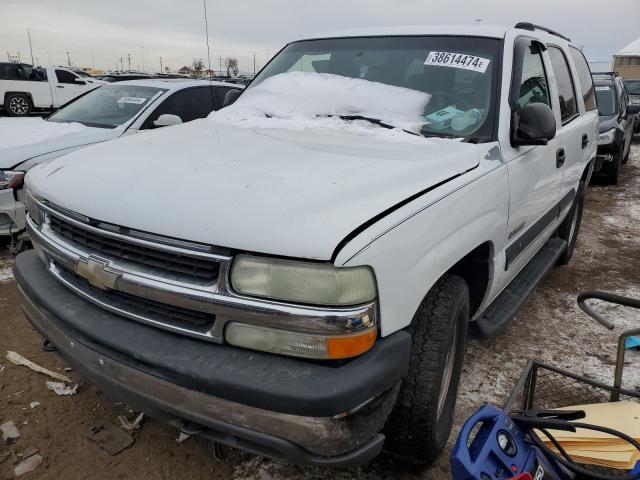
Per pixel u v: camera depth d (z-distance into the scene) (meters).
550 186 3.54
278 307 1.68
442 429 2.36
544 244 4.42
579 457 1.90
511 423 1.70
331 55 3.42
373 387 1.72
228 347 1.79
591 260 5.49
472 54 3.01
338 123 2.87
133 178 2.11
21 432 2.58
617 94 10.16
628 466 1.84
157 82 6.48
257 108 3.21
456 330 2.35
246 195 1.87
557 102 3.74
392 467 2.42
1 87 16.86
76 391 2.90
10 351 3.29
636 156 13.07
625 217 7.23
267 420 1.69
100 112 6.07
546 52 3.68
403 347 1.84
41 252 2.41
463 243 2.24
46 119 6.27
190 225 1.78
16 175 4.61
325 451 1.72
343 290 1.66
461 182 2.27
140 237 1.89
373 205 1.85
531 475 1.62
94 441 2.53
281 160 2.21
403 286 1.85
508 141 2.78
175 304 1.83
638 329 2.25
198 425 1.89
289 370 1.70
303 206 1.79
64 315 2.08
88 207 2.04
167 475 2.35
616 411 2.13
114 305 2.02
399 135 2.65
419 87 2.99
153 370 1.84
